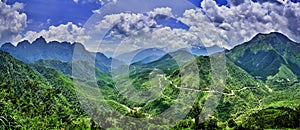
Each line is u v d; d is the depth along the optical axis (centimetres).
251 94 9281
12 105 2812
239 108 6894
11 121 1795
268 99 9669
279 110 6662
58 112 3173
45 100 3566
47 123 2903
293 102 9006
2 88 3306
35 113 3127
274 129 5312
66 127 2733
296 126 5453
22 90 3988
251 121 5525
